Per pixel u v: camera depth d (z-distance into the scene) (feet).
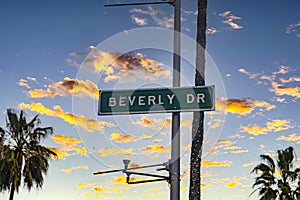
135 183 12.39
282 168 95.14
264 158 96.48
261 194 94.48
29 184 86.17
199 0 24.63
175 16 13.75
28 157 86.43
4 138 86.22
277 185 94.43
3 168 84.79
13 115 87.40
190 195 21.27
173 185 12.39
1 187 85.35
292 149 95.76
